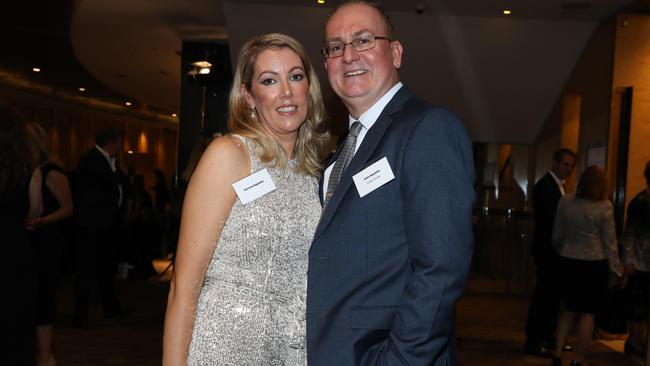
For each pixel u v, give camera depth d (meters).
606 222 4.34
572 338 5.65
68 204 3.77
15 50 9.86
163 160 21.03
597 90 6.86
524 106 8.53
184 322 1.77
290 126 1.91
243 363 1.76
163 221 10.76
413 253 1.58
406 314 1.54
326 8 7.32
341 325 1.64
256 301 1.79
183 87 8.98
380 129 1.73
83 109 16.34
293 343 1.82
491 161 9.07
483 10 7.19
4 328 2.12
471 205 1.58
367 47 1.81
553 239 4.63
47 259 3.61
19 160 2.18
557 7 6.78
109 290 5.71
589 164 6.92
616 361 4.89
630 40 6.46
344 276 1.66
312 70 2.00
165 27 8.00
